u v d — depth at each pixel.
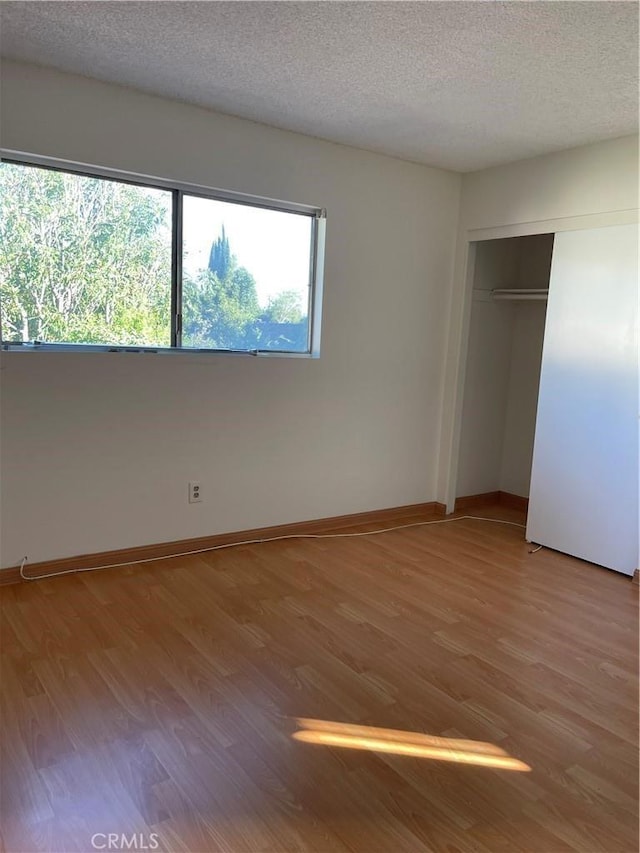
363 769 1.85
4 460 2.90
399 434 4.37
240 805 1.69
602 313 3.49
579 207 3.57
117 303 3.18
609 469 3.52
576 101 2.88
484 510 4.79
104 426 3.15
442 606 3.00
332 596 3.06
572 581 3.38
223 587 3.10
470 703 2.21
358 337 4.02
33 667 2.30
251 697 2.18
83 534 3.18
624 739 2.04
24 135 2.75
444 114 3.14
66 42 2.49
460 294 4.38
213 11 2.19
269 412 3.72
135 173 3.06
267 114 3.25
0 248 2.84
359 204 3.86
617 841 1.62
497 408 4.88
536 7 2.06
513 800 1.75
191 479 3.48
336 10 2.14
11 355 2.85
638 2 2.00
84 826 1.59
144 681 2.25
